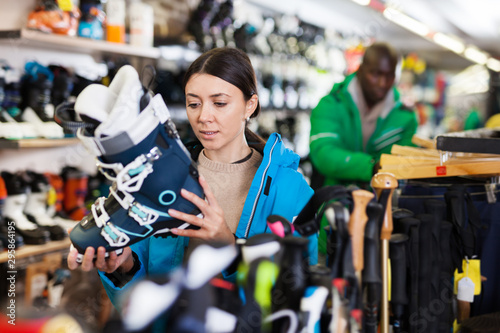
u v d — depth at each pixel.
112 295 1.10
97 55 3.23
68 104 0.93
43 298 2.28
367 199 0.90
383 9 4.77
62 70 2.64
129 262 1.10
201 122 1.10
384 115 2.46
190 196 0.97
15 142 2.25
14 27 2.67
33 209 2.54
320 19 5.68
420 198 1.30
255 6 4.79
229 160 1.21
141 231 0.97
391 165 1.33
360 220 0.90
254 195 1.13
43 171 2.94
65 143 2.54
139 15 2.96
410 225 1.05
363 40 6.07
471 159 1.31
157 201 0.96
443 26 6.31
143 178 0.91
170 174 0.94
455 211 1.16
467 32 6.88
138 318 0.63
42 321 0.57
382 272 0.98
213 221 0.99
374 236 0.92
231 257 0.77
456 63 9.60
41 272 2.34
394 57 2.36
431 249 1.08
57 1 2.47
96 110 0.86
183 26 3.37
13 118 2.39
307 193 1.14
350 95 2.42
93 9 2.66
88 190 2.92
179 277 0.67
